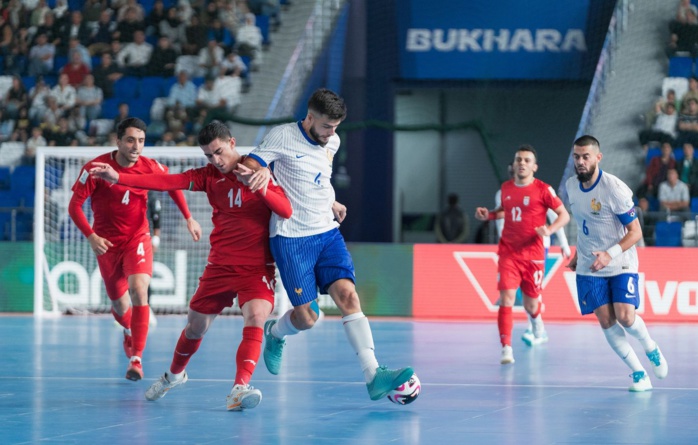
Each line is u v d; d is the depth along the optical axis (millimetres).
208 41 39875
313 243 11961
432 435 10062
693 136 36594
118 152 14797
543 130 41031
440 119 42312
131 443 9586
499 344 20828
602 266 13406
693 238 32000
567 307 28156
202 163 29766
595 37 39938
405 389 11617
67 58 40406
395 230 42438
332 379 14828
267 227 11938
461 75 40625
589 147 13828
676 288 27891
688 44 39156
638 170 36906
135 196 14773
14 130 37750
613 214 13914
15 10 41062
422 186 43219
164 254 29062
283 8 41344
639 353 19188
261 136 38531
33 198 35312
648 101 38188
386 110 40969
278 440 9750
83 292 28953
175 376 12578
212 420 11016
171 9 40375
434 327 25375
